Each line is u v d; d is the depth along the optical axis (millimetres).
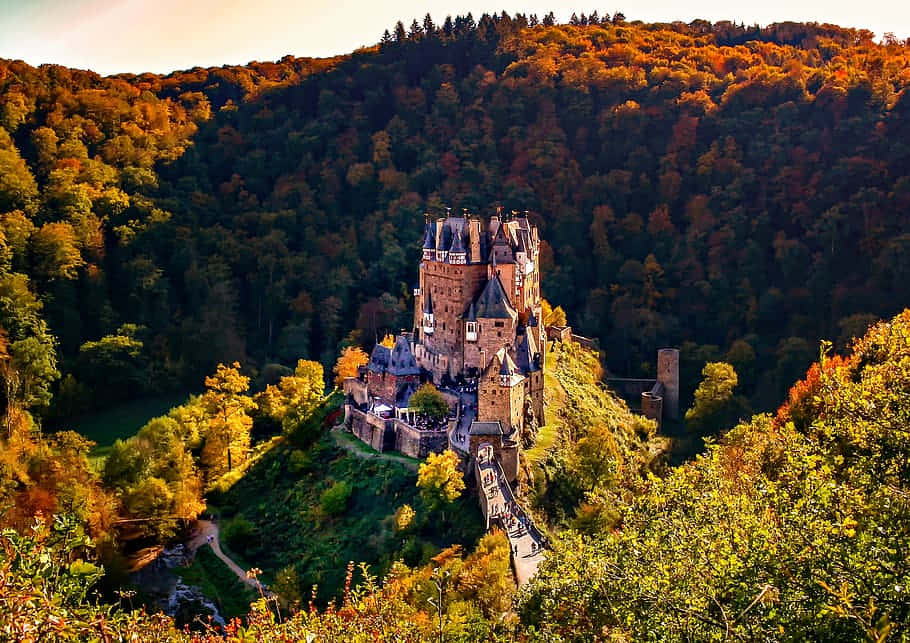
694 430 159125
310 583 100500
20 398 158750
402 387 125812
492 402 105500
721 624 33812
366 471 114938
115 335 196125
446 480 97875
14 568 26484
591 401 149500
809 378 90812
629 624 38656
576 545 49094
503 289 123688
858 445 42438
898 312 184000
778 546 35312
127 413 181125
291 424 131625
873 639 26312
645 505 48781
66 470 118750
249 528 114875
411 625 46406
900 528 35469
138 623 34812
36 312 185625
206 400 145125
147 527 114062
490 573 78625
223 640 40438
